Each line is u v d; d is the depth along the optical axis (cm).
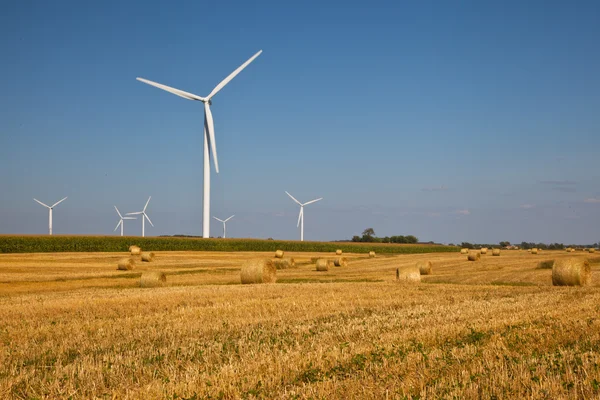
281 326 1479
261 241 8900
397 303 1989
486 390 776
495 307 1755
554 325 1311
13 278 3688
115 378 957
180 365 1047
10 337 1380
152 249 7962
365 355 1046
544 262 4653
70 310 1866
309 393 811
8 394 886
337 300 2086
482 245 15325
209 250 8375
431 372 895
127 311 1830
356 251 9612
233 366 995
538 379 813
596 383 758
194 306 1939
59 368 1030
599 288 2561
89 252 7050
